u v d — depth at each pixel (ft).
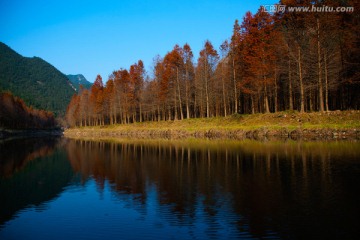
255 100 164.14
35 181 55.72
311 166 53.98
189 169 58.90
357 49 113.91
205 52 165.89
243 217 31.19
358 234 26.17
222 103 197.88
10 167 74.84
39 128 452.35
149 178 52.42
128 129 216.13
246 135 118.83
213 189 42.50
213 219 31.14
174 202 37.60
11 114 339.57
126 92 243.60
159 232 28.73
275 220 29.96
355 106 133.49
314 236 26.12
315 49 116.47
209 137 132.67
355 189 38.91
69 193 45.47
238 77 150.41
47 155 100.48
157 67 203.72
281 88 158.81
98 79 309.42
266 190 40.50
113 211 35.70
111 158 83.35
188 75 185.37
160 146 107.65
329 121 104.27
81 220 33.37
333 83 124.77
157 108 217.15
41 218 34.65
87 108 340.80
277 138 103.60
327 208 32.53
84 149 117.50
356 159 57.98
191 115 256.52
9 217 35.27
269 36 127.03
